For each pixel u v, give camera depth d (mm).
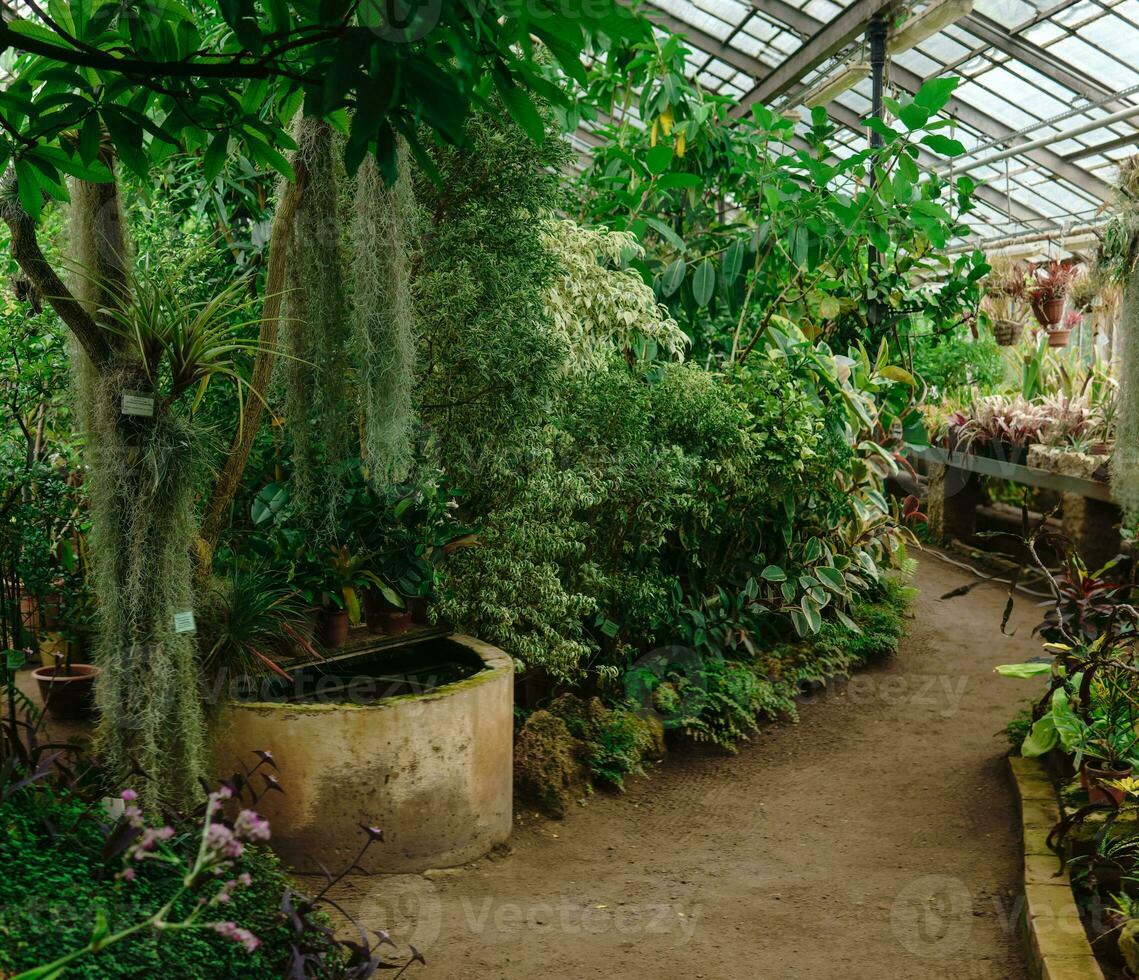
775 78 9469
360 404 3455
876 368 6539
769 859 3742
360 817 3404
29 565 3926
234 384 3938
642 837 3959
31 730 2975
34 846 2207
